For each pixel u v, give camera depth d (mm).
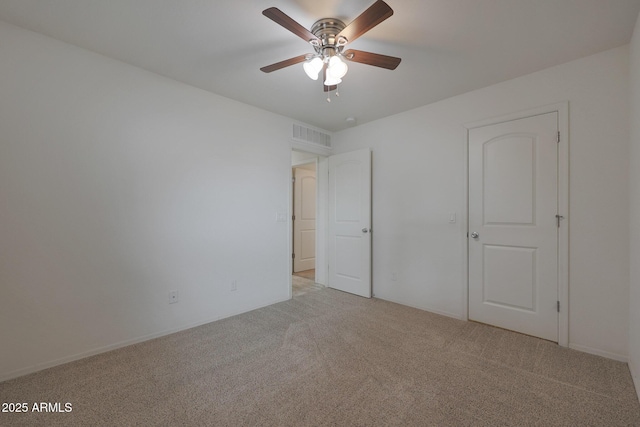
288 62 1854
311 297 3670
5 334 1831
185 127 2656
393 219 3463
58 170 2008
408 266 3316
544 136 2393
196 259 2738
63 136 2027
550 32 1898
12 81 1850
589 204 2189
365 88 2734
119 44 2055
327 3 1638
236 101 3045
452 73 2443
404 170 3350
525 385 1785
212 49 2113
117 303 2273
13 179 1853
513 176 2555
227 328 2682
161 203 2508
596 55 2156
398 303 3412
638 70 1748
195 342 2389
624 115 2051
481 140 2746
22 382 1808
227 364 2037
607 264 2119
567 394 1695
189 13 1723
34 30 1902
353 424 1457
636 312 1803
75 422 1473
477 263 2787
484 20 1775
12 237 1852
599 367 1981
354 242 3807
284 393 1709
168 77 2539
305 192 5387
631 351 1934
